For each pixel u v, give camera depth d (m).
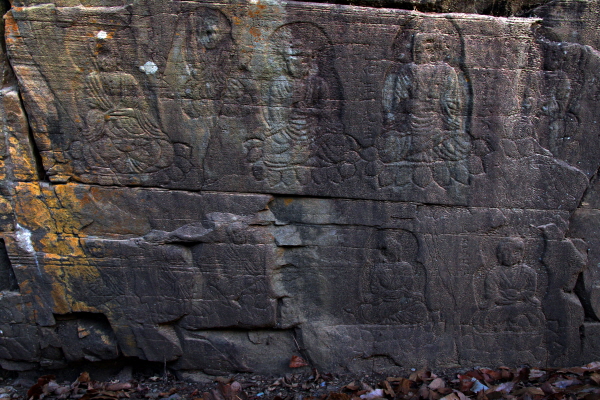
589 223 2.67
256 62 2.38
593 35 2.45
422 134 2.50
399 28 2.38
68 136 2.43
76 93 2.38
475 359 2.79
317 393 2.57
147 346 2.69
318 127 2.48
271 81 2.41
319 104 2.46
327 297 2.72
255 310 2.67
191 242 2.57
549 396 2.33
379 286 2.70
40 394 2.55
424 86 2.44
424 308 2.74
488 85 2.46
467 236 2.64
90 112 2.41
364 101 2.45
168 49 2.34
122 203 2.54
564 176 2.57
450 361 2.79
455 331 2.77
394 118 2.48
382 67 2.42
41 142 2.43
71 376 2.79
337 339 2.72
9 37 2.28
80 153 2.46
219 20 2.32
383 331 2.76
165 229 2.57
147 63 2.36
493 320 2.76
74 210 2.53
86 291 2.61
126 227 2.56
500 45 2.42
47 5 2.26
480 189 2.57
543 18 2.45
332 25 2.34
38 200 2.51
